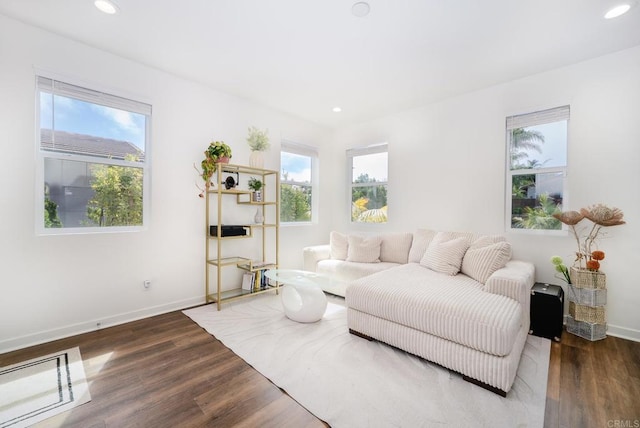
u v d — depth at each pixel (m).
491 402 1.55
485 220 3.19
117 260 2.60
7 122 2.09
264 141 3.47
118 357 2.01
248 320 2.68
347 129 4.60
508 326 1.60
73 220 2.44
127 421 1.41
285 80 3.03
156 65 2.75
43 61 2.22
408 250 3.52
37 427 1.36
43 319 2.23
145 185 2.82
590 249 2.56
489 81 3.01
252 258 3.71
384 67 2.73
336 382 1.73
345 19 2.04
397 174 3.97
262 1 1.87
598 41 2.29
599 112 2.52
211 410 1.49
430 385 1.70
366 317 2.27
